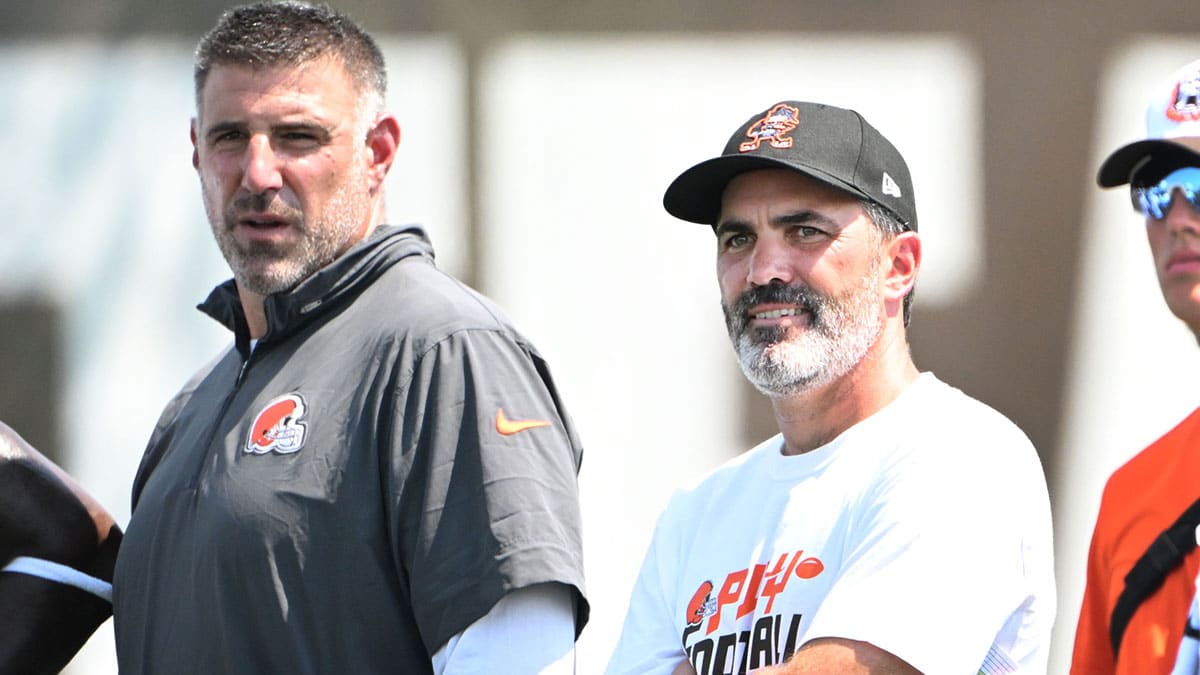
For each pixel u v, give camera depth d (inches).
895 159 400.8
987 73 840.9
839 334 383.2
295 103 396.5
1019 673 359.6
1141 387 858.8
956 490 354.9
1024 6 839.1
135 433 826.2
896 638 340.8
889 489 360.5
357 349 382.3
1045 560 363.9
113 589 413.4
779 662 362.9
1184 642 332.8
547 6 824.3
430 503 362.0
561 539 363.9
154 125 821.2
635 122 829.2
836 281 384.2
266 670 362.3
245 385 398.9
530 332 829.2
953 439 365.1
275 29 402.3
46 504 435.5
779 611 367.2
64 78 820.0
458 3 820.6
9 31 817.5
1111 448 860.0
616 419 831.1
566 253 828.6
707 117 830.5
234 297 424.2
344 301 395.5
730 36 829.2
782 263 386.0
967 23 836.6
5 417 822.5
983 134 844.6
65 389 824.9
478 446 364.2
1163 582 341.1
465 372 371.2
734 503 398.9
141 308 824.9
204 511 377.7
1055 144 845.8
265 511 367.6
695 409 829.8
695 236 828.0
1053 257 850.8
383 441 368.5
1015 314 853.2
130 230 824.3
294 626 361.4
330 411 374.9
